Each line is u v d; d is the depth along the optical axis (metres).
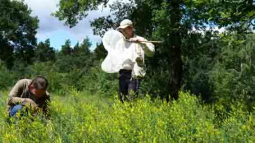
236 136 3.86
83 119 4.61
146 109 4.65
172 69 22.09
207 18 9.59
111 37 7.24
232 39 9.09
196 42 22.83
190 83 30.36
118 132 3.83
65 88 6.63
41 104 5.91
